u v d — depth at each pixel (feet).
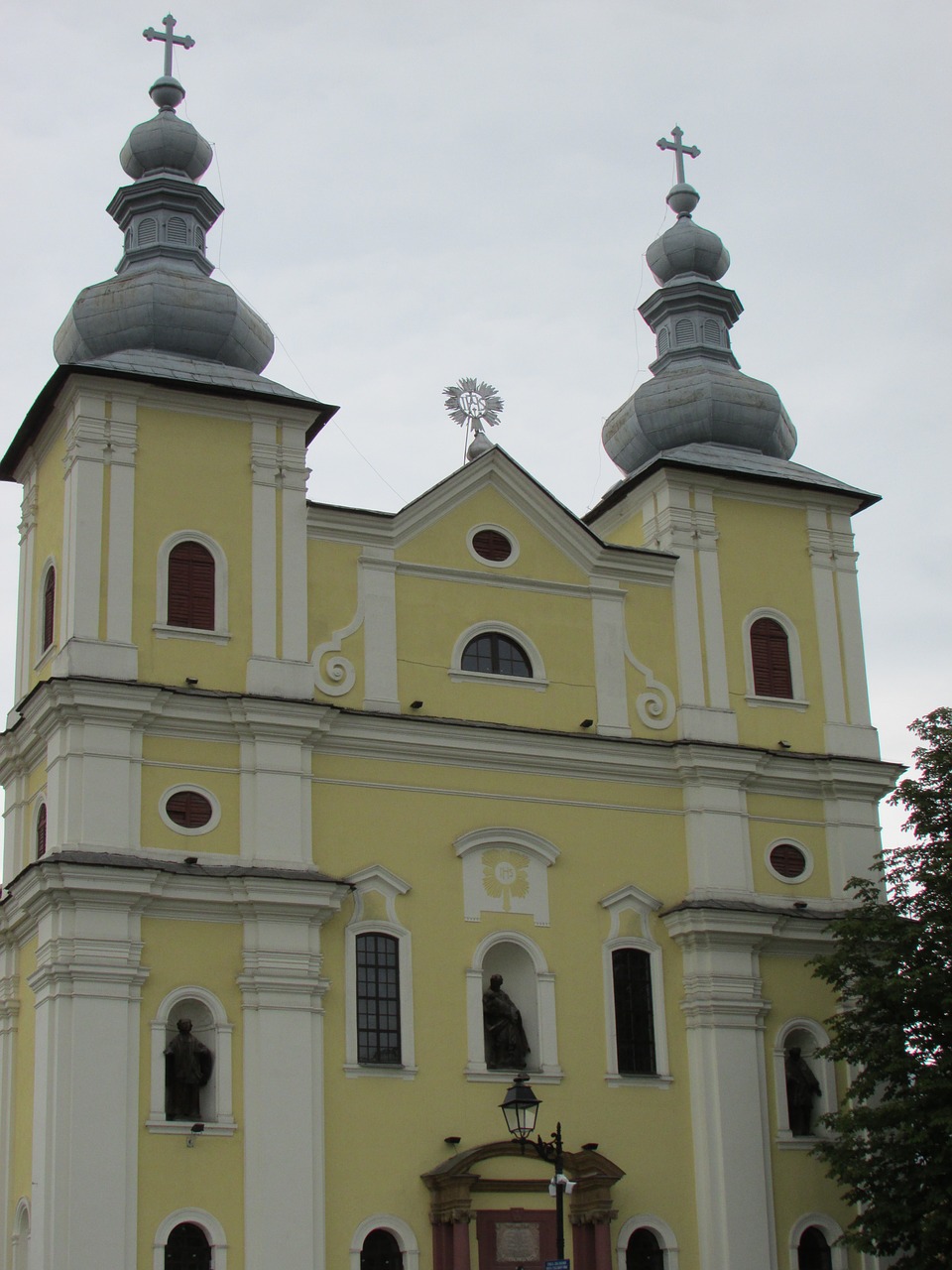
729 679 144.66
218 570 130.11
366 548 135.33
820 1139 135.13
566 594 141.18
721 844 139.03
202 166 151.84
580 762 136.67
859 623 151.43
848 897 142.20
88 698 122.31
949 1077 118.62
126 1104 115.85
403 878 128.77
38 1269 112.47
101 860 119.34
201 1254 115.96
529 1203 124.98
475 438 152.76
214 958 121.39
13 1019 126.52
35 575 135.85
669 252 165.27
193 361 137.69
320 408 135.03
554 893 133.49
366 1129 122.62
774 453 157.99
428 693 134.21
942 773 127.75
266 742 126.82
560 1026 130.62
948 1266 117.08
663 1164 130.62
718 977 134.82
